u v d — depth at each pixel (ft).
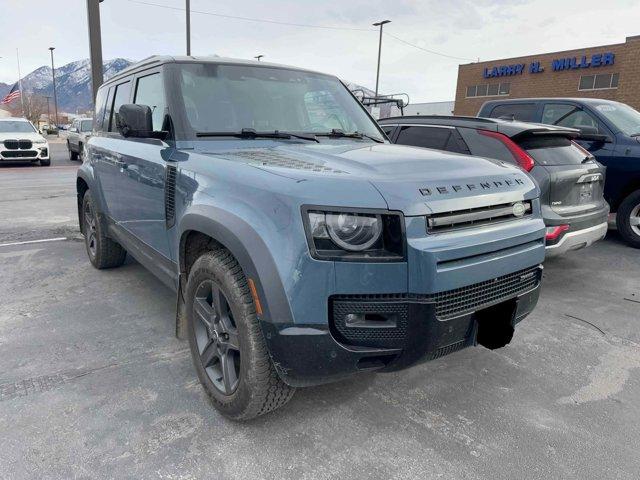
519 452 7.48
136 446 7.47
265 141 9.96
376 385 9.38
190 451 7.39
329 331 6.56
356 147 9.62
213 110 10.12
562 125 21.04
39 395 8.77
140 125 9.53
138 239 11.59
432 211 6.69
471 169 8.02
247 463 7.16
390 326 6.68
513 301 7.95
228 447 7.50
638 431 8.07
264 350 7.16
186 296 8.80
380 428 8.04
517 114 22.62
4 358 10.11
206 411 8.41
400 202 6.55
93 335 11.27
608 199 19.92
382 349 6.78
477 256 7.19
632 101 84.58
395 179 6.98
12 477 6.76
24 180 41.29
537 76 98.84
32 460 7.11
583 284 15.55
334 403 8.74
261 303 6.72
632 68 83.82
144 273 15.81
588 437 7.88
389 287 6.55
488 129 15.23
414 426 8.11
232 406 7.80
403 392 9.16
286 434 7.84
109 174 13.20
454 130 16.11
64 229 22.30
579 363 10.42
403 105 18.61
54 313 12.50
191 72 10.43
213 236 7.47
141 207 10.99
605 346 11.25
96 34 35.81
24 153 53.72
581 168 14.42
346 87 13.05
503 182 7.94
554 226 13.69
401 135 17.78
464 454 7.43
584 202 14.75
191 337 8.85
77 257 17.70
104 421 8.06
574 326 12.34
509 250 7.73
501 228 7.61
